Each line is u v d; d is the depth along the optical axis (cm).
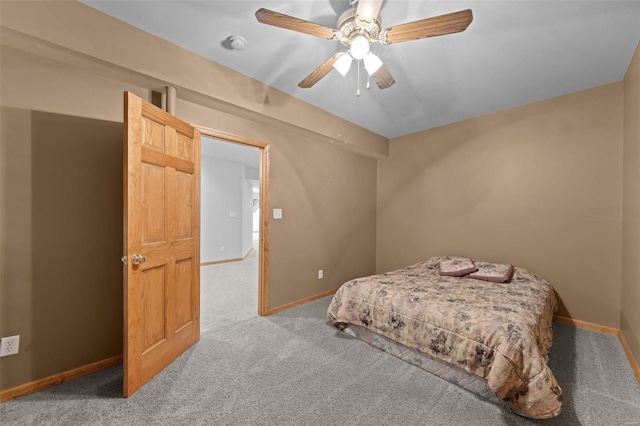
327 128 343
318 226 375
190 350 227
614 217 263
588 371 197
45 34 160
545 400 143
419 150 414
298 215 348
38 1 158
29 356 174
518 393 150
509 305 201
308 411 158
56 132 184
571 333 263
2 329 166
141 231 179
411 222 423
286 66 243
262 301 309
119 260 211
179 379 187
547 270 302
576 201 284
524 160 318
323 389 177
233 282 459
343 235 411
